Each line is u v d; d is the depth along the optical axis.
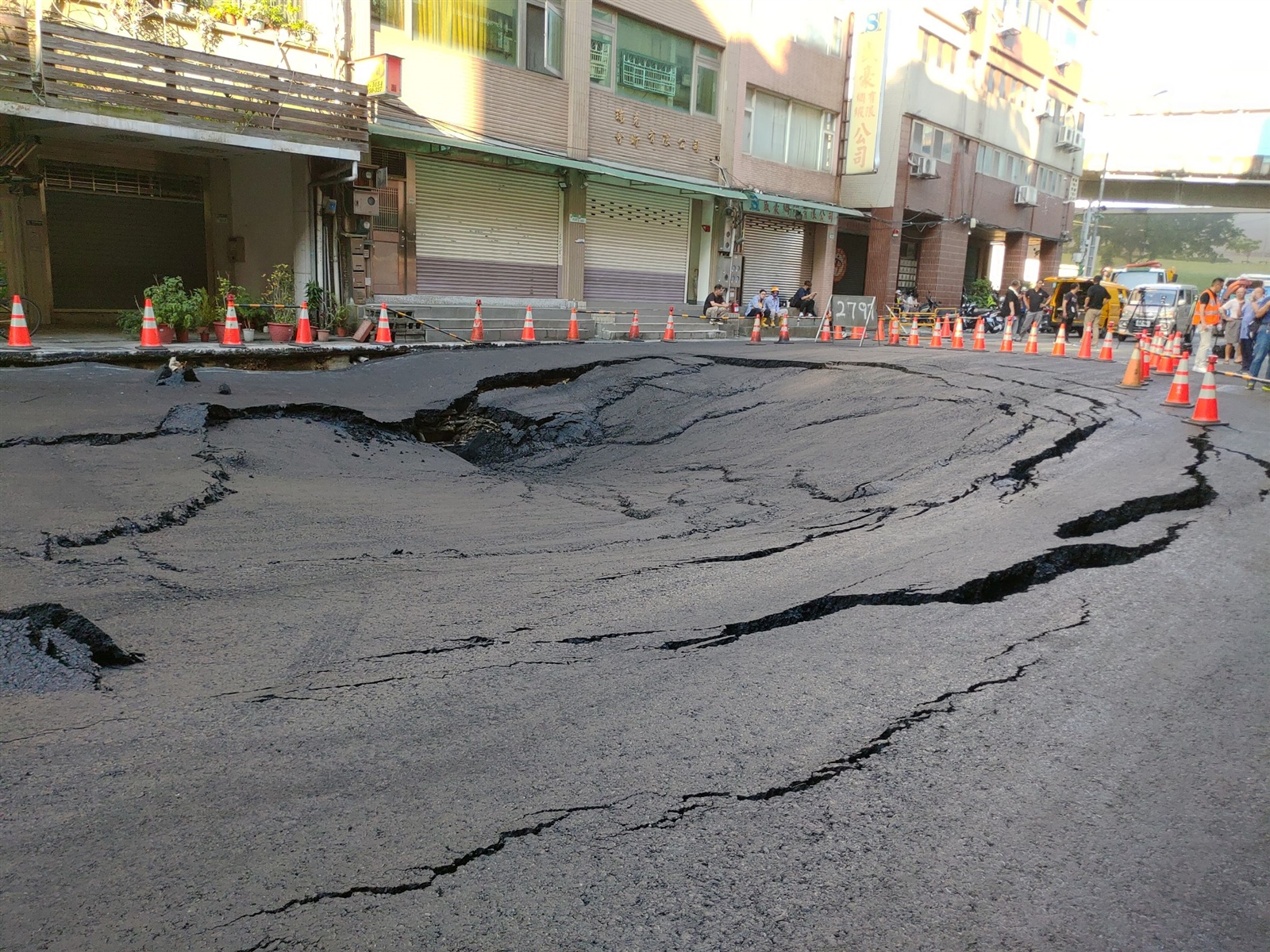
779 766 3.09
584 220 22.03
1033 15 38.09
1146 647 4.25
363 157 16.17
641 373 13.26
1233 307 17.73
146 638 4.12
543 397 11.91
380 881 2.41
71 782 2.85
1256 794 3.00
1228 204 55.09
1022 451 8.79
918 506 7.25
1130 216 77.75
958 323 19.06
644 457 10.25
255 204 16.80
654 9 23.11
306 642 4.16
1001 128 37.16
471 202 19.80
